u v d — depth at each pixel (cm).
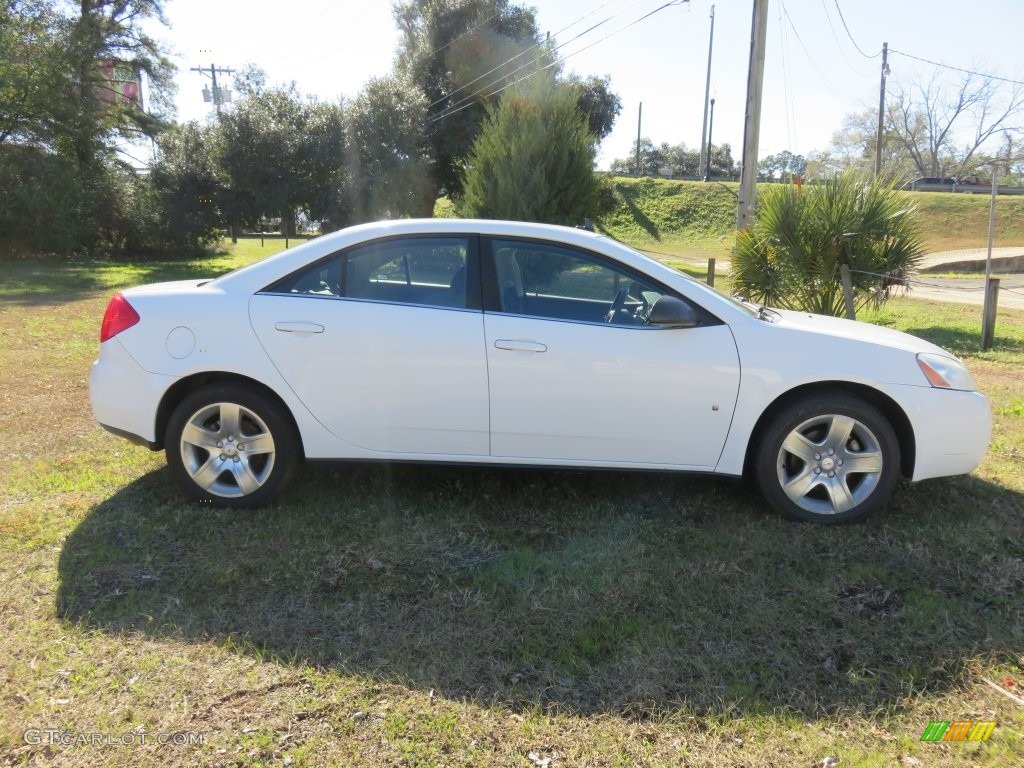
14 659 271
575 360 378
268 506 406
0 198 2298
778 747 235
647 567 344
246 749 230
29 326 1045
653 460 391
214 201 2655
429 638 288
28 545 357
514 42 2998
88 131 2544
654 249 3625
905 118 5169
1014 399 664
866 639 290
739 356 379
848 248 1009
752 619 302
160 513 395
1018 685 265
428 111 2919
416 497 422
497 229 397
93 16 2642
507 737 238
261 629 292
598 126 3450
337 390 388
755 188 1306
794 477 392
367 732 239
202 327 388
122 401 393
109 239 2683
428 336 382
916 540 374
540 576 336
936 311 1422
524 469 400
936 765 228
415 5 3156
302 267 396
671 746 235
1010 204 3738
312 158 2498
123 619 297
